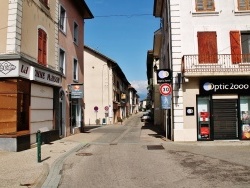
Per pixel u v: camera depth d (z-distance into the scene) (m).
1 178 7.64
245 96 16.12
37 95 14.86
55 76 17.05
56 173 8.36
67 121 20.02
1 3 12.84
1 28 12.72
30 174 8.08
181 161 9.99
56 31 17.88
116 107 47.72
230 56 15.96
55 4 17.83
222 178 7.43
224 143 14.82
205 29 16.19
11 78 12.62
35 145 14.17
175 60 16.17
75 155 11.65
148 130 25.88
